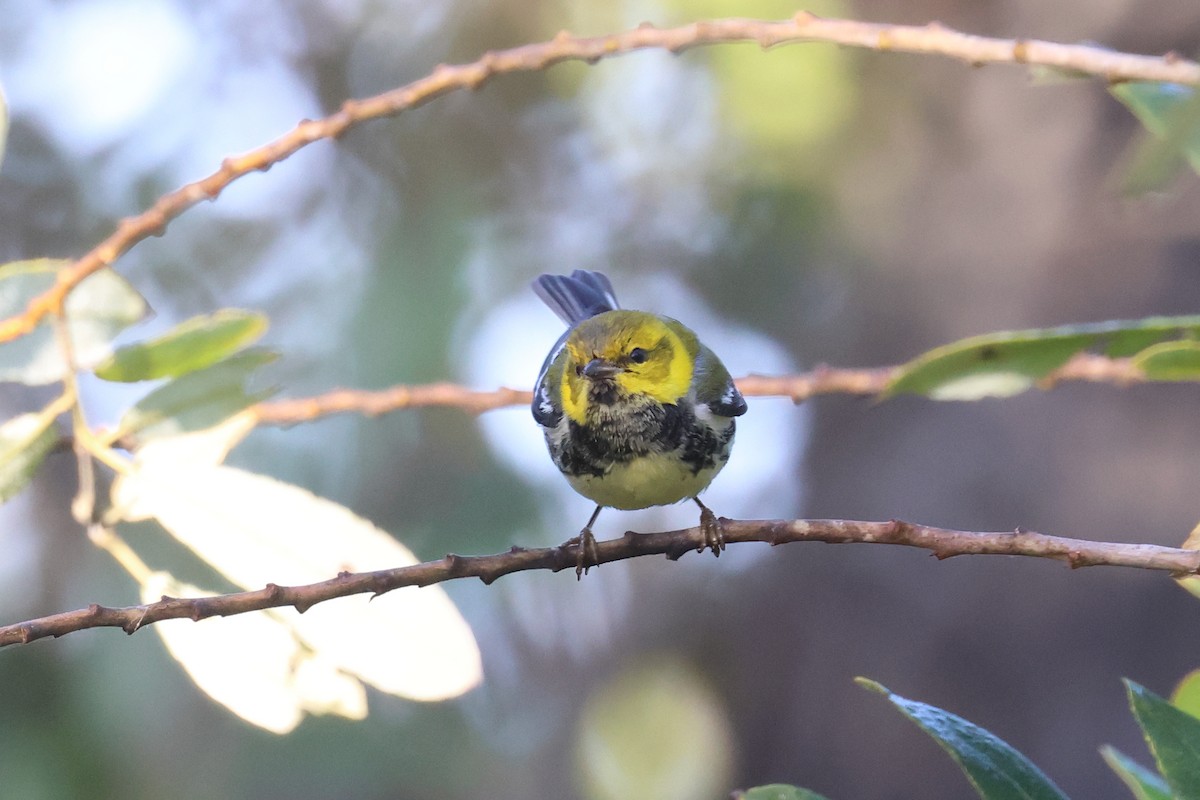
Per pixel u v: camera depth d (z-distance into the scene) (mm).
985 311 11766
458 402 6848
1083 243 11367
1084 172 11492
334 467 12164
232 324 5648
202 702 10938
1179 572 4566
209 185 5812
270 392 5898
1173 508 10469
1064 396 10992
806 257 13625
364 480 12164
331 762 11391
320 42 13852
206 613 4801
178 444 5719
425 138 13609
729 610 14133
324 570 5598
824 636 12148
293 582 5578
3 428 5500
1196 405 10578
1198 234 10953
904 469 11594
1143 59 5121
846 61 12164
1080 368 5957
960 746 4059
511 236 13633
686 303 14250
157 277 12445
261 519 5582
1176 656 10453
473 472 12367
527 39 13430
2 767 10047
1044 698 10797
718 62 12273
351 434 12219
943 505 11289
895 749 11570
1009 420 11156
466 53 13594
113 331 5680
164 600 4770
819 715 12023
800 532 5324
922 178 12344
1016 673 10953
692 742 14508
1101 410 10828
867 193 12680
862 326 12820
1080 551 4715
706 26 5938
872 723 11711
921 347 12164
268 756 11156
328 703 5508
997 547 4871
